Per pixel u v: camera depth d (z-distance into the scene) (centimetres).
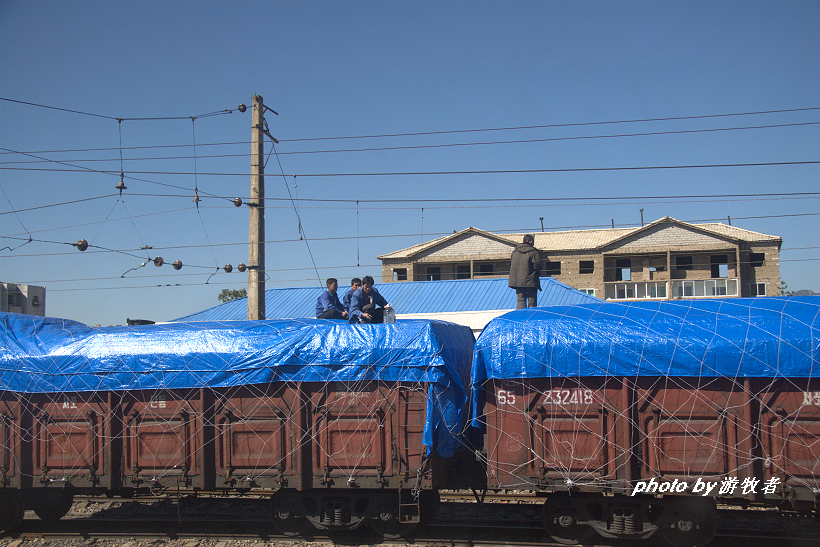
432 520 930
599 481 762
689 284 4450
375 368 832
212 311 2539
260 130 1656
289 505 877
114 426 892
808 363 710
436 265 5169
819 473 704
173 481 871
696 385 745
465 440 865
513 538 852
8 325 955
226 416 866
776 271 4509
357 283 1052
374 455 827
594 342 773
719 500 777
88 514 1060
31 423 916
